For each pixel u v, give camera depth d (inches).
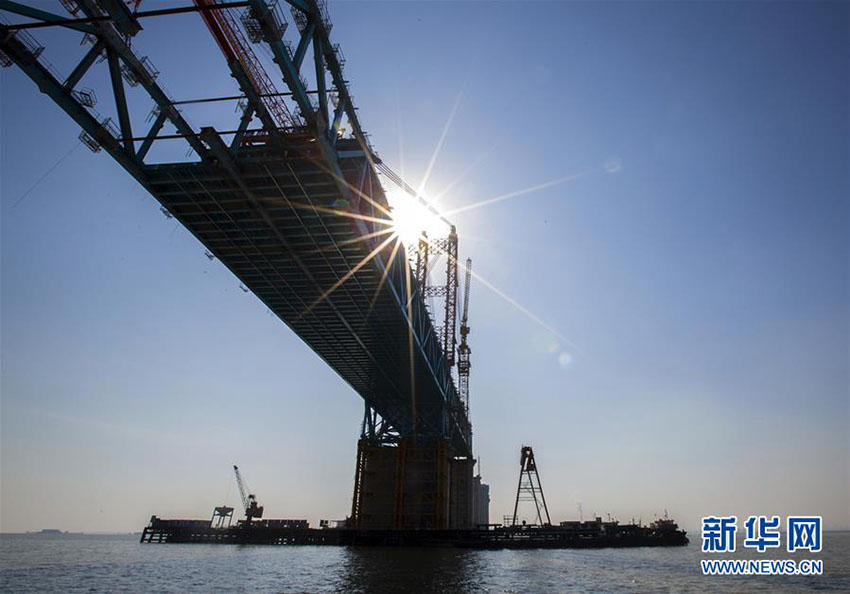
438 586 1886.1
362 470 4025.6
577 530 4525.1
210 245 2242.9
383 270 2393.0
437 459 3971.5
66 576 2375.7
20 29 1364.4
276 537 4995.1
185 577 2239.2
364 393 4210.1
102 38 1454.2
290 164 1759.4
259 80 1643.7
